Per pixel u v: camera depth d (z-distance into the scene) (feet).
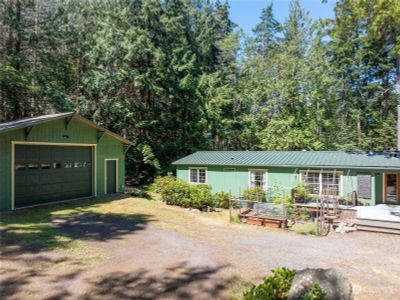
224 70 106.52
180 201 51.70
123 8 81.66
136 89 84.33
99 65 78.59
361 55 80.28
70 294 17.78
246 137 100.83
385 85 83.56
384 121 85.56
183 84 83.61
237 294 18.52
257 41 123.44
